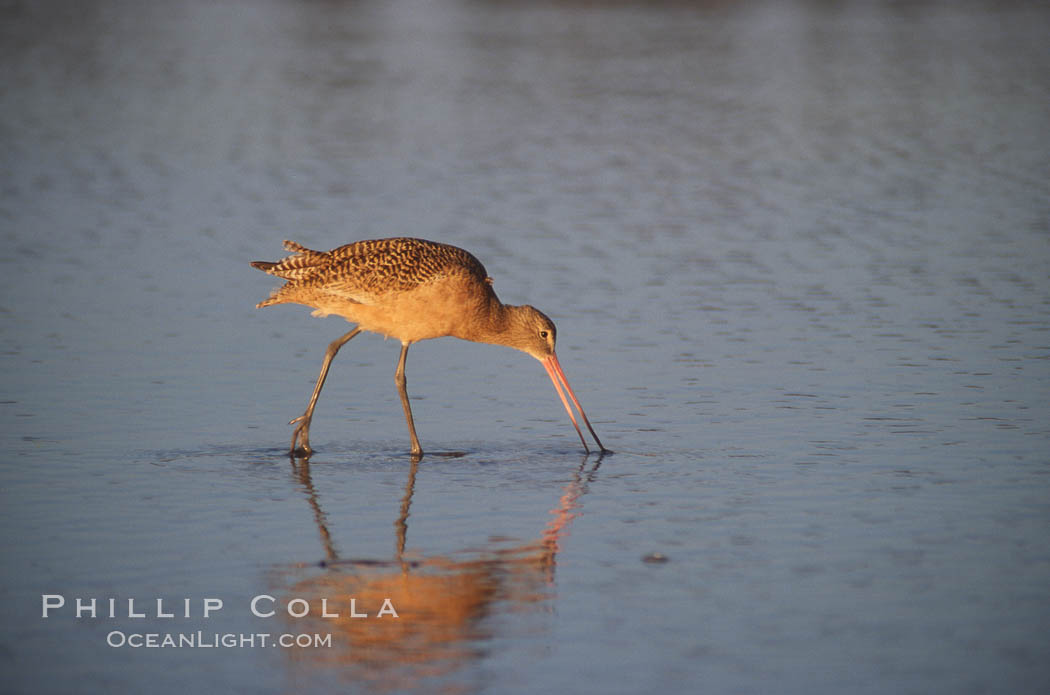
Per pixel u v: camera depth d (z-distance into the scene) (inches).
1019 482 458.0
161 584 382.9
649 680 321.4
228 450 512.4
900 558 393.7
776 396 571.2
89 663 335.6
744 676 322.7
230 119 1291.8
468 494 463.8
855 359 621.9
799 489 458.3
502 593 374.9
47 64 1598.2
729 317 701.3
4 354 630.5
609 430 535.5
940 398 560.1
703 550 403.9
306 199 975.6
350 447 520.7
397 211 935.0
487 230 887.1
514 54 1712.6
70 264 806.5
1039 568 384.5
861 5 2224.4
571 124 1275.8
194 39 1835.6
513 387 605.0
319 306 538.0
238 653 342.0
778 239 869.8
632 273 789.2
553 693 316.8
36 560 398.3
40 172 1064.2
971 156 1120.8
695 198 987.9
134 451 506.9
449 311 536.7
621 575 386.0
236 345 661.3
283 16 2112.5
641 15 2124.8
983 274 774.5
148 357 634.2
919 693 313.0
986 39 1831.9
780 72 1572.3
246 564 398.0
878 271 787.4
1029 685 316.2
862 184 1028.5
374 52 1727.4
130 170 1074.7
